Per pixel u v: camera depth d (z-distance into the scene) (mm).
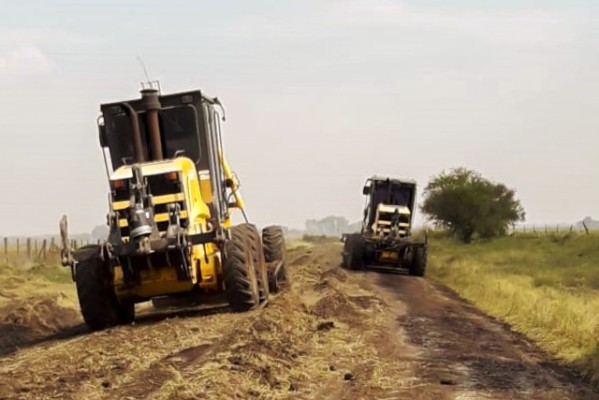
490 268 41594
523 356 15594
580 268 41656
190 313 19781
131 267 17594
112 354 14453
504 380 13273
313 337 16625
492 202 72625
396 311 22641
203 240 17656
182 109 19656
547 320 19031
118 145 19688
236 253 18578
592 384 13180
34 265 38500
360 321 19703
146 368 13133
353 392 12125
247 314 18500
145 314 20641
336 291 24938
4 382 12250
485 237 73688
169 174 17750
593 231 64375
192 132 19625
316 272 33469
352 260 40781
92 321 18312
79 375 12711
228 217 21359
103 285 18156
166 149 19578
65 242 18156
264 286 19859
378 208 40969
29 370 13359
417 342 16906
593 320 17953
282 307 18938
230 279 18562
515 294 25078
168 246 17141
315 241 95375
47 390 11734
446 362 14633
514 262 47594
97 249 18250
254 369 12656
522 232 78688
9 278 31734
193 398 10789
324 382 12805
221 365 12664
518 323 20109
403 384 12727
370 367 13953
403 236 40969
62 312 23016
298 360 14250
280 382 12414
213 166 19938
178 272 17656
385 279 35656
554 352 16203
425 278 38375
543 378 13531
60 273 36594
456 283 33906
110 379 12406
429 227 76250
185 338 15812
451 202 72625
